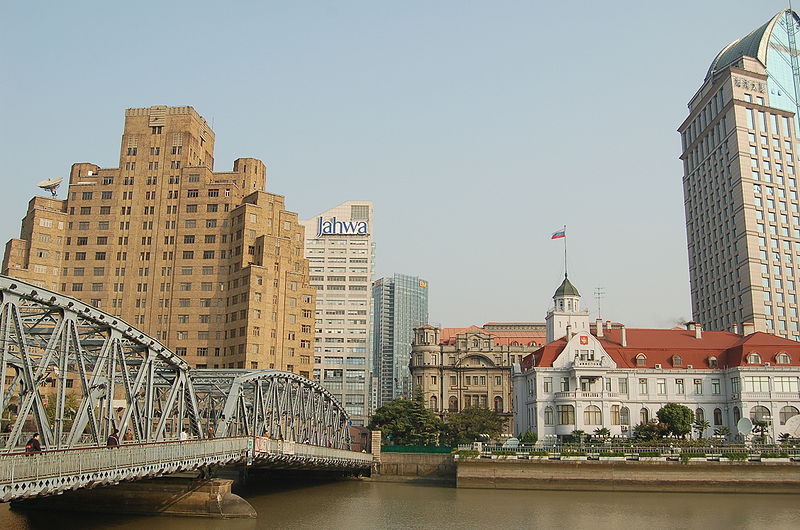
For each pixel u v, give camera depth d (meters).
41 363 33.44
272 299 125.25
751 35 173.75
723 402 102.00
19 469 29.89
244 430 60.50
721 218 161.75
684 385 102.88
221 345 124.75
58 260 130.62
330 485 88.25
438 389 161.88
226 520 54.19
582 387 101.25
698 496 76.88
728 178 159.25
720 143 163.75
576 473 82.38
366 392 198.12
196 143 139.25
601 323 111.19
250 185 140.00
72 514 55.28
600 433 94.50
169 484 55.34
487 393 160.88
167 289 128.50
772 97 163.00
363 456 91.62
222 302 126.56
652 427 94.44
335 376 199.62
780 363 99.31
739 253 152.75
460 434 118.25
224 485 55.53
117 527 49.22
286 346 127.94
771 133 159.12
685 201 182.12
